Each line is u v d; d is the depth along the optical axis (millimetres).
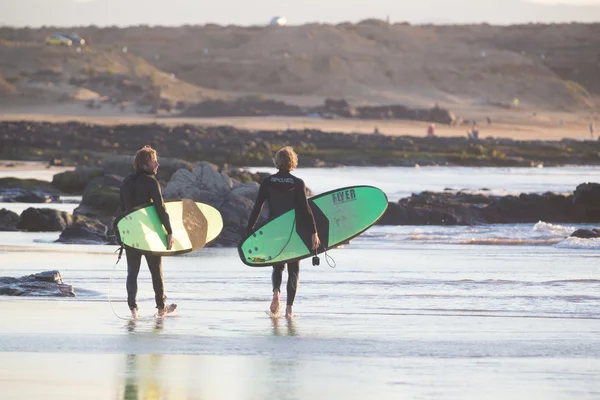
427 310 41094
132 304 38188
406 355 29922
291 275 39375
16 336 32812
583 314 39844
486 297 45500
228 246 76750
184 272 56844
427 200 103250
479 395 24422
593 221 101125
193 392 24562
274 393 24516
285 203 39719
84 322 36438
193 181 84500
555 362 28844
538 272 56906
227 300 44438
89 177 149625
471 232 87438
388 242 80125
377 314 39812
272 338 33156
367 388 25141
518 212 101438
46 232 89250
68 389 24703
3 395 24000
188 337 33219
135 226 38688
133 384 25375
